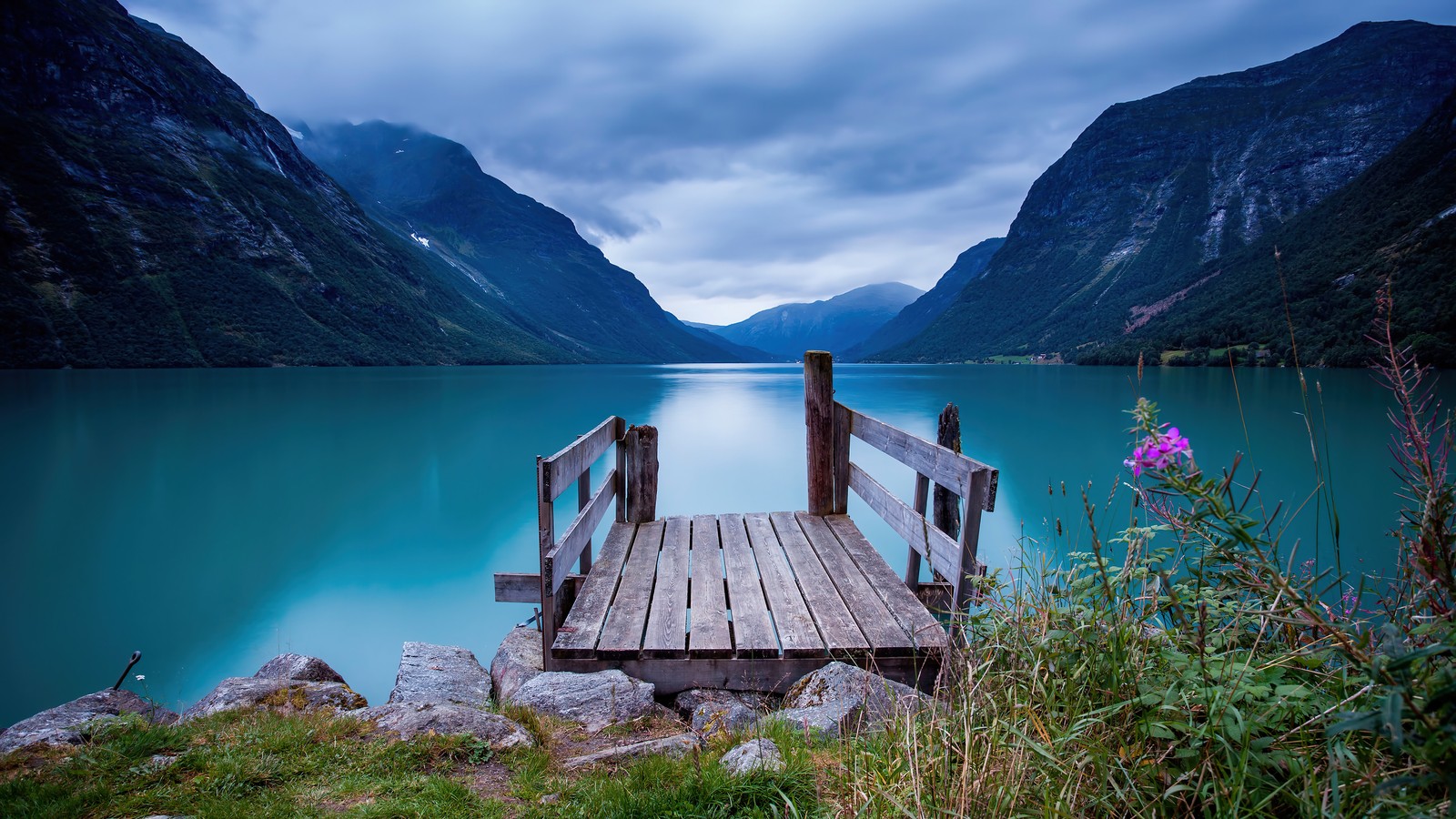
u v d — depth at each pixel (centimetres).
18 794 238
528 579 459
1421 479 165
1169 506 183
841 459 586
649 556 486
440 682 411
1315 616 150
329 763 261
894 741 216
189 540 1248
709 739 272
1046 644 214
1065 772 168
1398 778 118
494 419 3119
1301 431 2292
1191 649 193
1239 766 151
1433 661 144
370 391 4822
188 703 721
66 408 3453
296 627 884
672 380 7356
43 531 1316
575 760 262
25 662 802
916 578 411
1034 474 1684
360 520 1380
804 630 355
